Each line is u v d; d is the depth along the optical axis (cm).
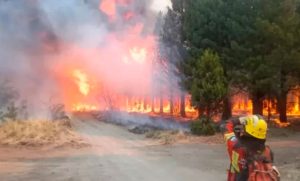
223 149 2080
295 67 3030
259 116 512
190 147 2181
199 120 2664
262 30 2980
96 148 2134
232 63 3139
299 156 1750
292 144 2248
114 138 2627
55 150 2048
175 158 1733
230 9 3231
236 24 3106
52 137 2312
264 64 3027
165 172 1351
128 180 1203
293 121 3591
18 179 1255
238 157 498
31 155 1870
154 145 2308
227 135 518
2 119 2608
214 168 1448
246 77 3058
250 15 3172
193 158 1734
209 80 2733
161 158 1734
